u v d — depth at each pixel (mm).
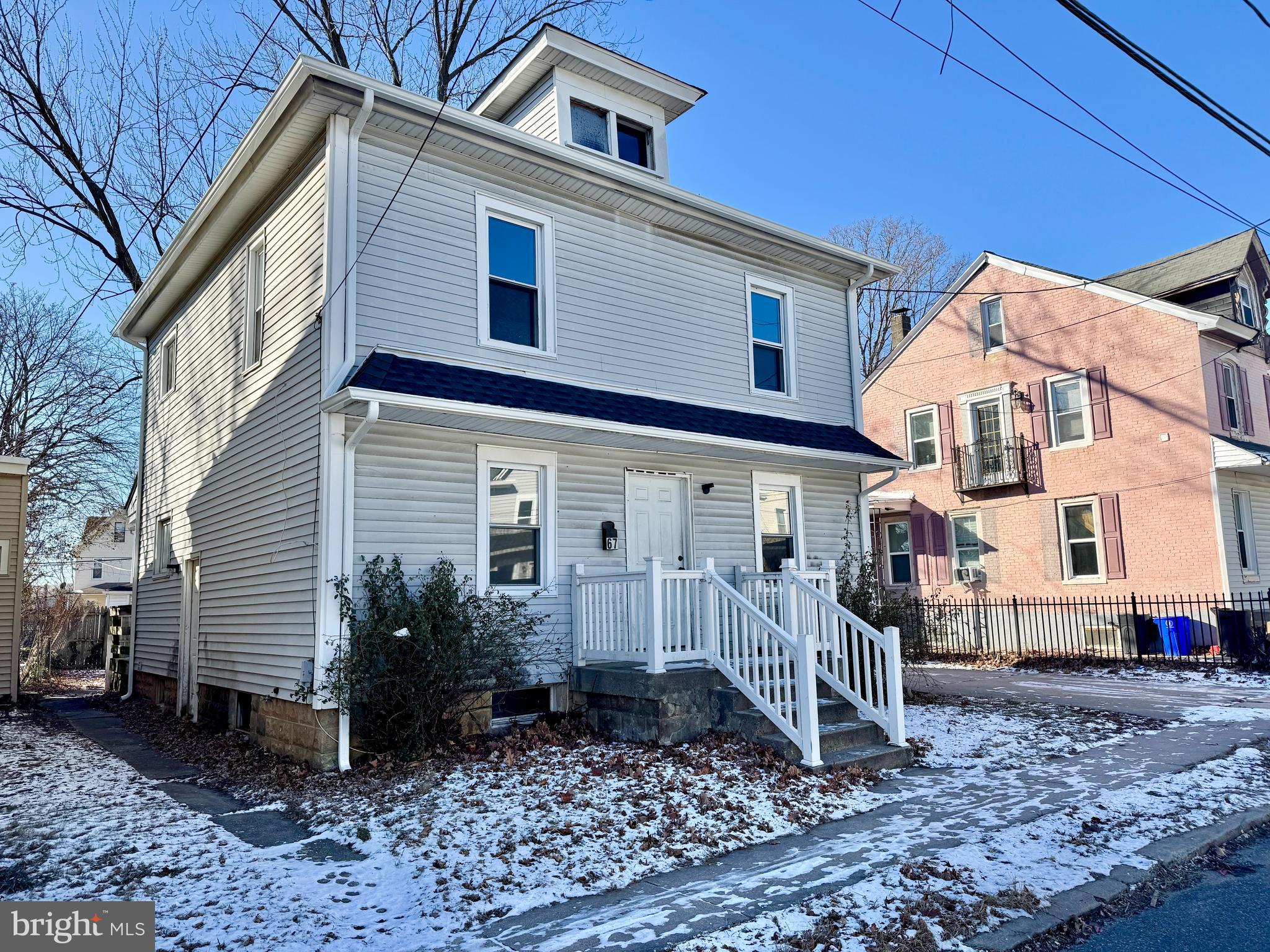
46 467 24422
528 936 4262
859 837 5816
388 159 8984
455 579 8797
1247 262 19781
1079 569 19609
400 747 7883
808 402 12969
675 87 13109
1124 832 5918
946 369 22484
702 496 11375
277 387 9406
